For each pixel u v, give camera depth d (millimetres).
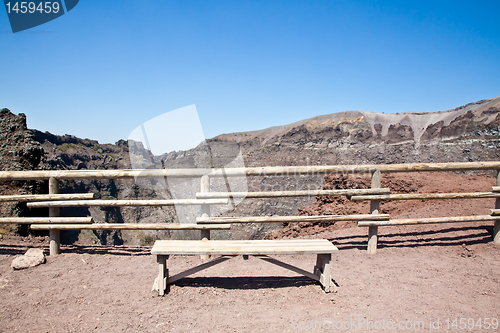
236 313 2840
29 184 5602
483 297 3061
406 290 3242
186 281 3525
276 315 2795
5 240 4934
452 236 4629
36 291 3270
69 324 2656
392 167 4219
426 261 3984
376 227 4285
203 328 2598
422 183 6430
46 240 5133
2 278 3562
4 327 2598
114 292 3260
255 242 3439
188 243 3375
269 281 3518
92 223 4273
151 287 3371
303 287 3338
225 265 4055
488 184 6254
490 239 4465
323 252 3115
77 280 3555
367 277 3580
